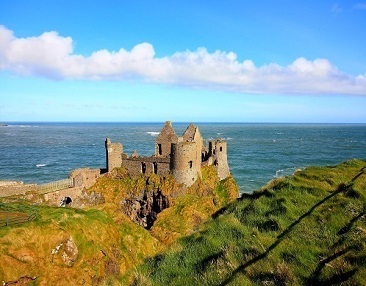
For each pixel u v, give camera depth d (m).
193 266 13.31
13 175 99.94
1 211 18.83
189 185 54.12
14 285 14.23
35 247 15.74
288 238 14.01
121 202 56.25
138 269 14.20
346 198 17.81
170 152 59.03
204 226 17.66
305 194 19.58
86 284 16.23
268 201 19.09
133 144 191.62
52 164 121.69
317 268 11.68
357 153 154.25
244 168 114.75
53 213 18.70
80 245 17.47
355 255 11.81
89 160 132.62
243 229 15.73
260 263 12.17
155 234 41.34
